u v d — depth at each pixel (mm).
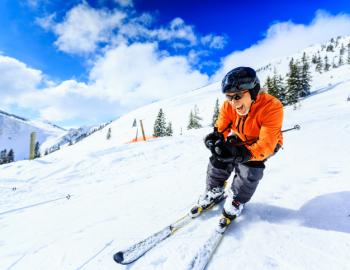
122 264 2180
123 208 3695
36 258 2555
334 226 2410
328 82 71688
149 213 3314
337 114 15688
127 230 2889
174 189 4305
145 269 2105
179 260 2168
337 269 1894
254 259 2105
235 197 2686
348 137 6551
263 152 2486
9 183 7727
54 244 2791
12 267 2463
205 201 2959
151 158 9367
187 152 9750
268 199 3176
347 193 2936
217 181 3078
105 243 2643
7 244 3070
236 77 2414
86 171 8570
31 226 3695
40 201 5738
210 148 2674
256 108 2555
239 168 2750
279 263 2033
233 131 3002
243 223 2701
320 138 7188
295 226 2521
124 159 9617
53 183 7527
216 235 2438
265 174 4211
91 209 4027
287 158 5180
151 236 2467
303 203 2926
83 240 2768
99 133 130250
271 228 2537
